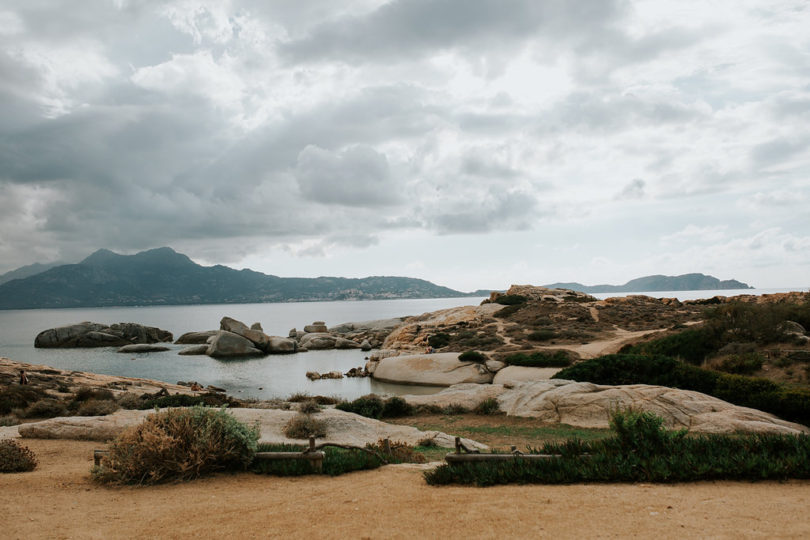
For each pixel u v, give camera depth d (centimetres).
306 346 8144
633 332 5566
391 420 2389
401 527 664
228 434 1061
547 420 2181
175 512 764
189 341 9112
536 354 4322
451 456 993
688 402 2014
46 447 1417
